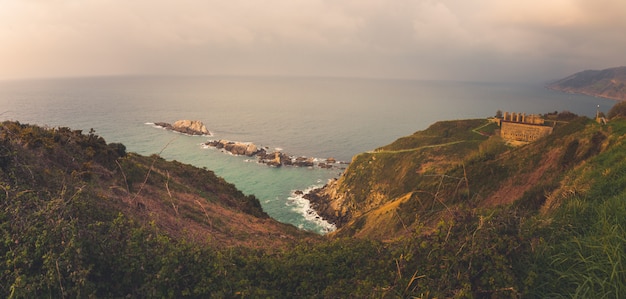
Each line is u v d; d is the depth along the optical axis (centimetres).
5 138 1028
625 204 662
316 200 7238
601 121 2577
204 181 3111
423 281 559
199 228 1573
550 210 915
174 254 647
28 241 587
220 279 646
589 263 499
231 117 18450
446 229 654
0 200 702
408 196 3491
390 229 3009
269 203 7031
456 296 482
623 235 531
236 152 10412
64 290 534
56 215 663
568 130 2648
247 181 8188
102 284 573
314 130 15412
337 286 661
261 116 19375
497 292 490
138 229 707
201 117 17900
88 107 18750
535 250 561
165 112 18750
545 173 2353
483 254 551
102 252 608
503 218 636
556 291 487
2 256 576
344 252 796
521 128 6612
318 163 9969
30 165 975
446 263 566
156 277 591
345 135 14475
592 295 446
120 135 11762
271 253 923
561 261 525
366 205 6850
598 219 653
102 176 1738
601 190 891
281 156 10181
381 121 18800
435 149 7494
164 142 11188
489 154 3456
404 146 8350
